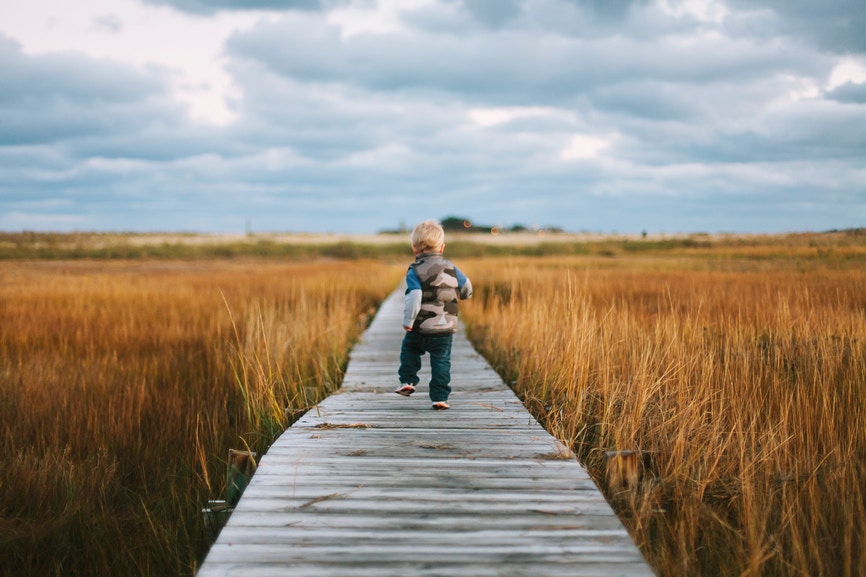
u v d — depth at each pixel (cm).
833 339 630
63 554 325
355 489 298
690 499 326
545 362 563
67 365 721
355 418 448
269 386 499
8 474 387
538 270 2047
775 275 1491
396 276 2892
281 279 2031
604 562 225
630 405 437
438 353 470
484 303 1364
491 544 239
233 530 249
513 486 304
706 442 389
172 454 446
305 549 233
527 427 421
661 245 3597
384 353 805
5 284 1736
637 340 617
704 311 846
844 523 297
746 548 284
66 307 1227
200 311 1187
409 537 245
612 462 351
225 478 401
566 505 279
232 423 534
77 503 357
